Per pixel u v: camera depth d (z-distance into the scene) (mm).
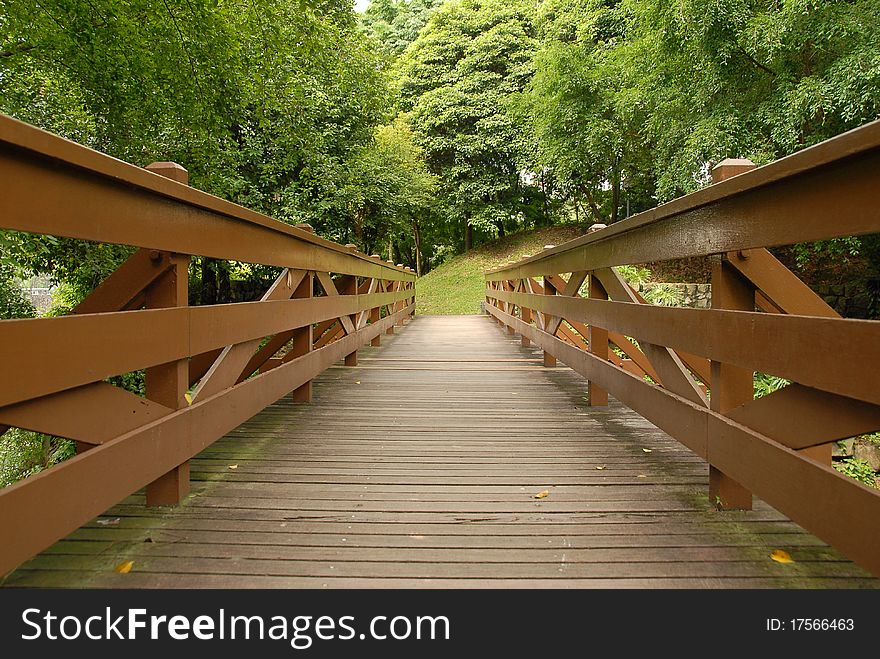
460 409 3312
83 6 4676
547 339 4613
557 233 20781
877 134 965
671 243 2049
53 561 1445
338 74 8586
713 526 1678
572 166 14203
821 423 1245
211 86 5629
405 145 16656
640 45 9477
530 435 2730
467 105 20594
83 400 1303
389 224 15180
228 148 7605
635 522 1708
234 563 1447
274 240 2676
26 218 1082
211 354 2752
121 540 1568
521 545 1556
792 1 6336
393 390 3932
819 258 9938
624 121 12508
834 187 1144
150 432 1561
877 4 6309
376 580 1372
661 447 2531
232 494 1927
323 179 9867
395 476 2123
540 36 20109
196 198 1785
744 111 7758
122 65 5113
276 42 5973
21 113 5074
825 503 1187
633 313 2482
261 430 2814
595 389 3389
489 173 21438
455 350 6344
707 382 2660
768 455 1410
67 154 1150
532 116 15680
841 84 6160
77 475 1224
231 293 11023
